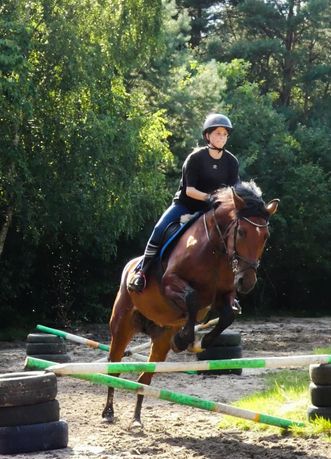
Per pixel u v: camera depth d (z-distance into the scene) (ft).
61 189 83.15
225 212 27.48
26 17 80.07
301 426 29.37
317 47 181.68
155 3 87.71
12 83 71.10
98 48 83.25
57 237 96.02
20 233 96.17
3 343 82.69
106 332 93.35
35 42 80.38
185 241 28.68
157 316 30.66
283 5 177.88
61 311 101.14
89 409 36.81
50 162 83.10
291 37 178.60
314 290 135.64
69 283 102.94
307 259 131.44
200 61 153.79
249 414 28.91
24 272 98.07
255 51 167.53
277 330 94.22
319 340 79.25
